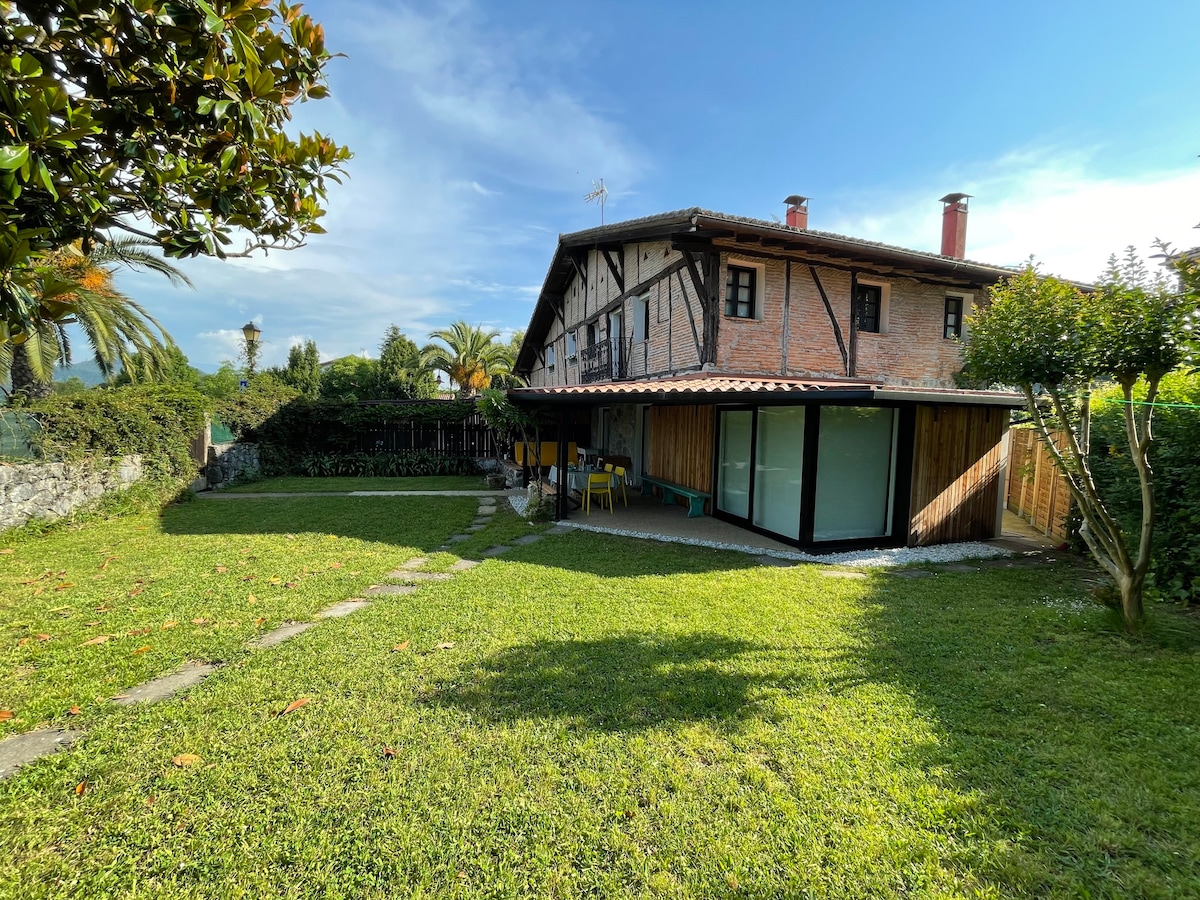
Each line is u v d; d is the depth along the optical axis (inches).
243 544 310.8
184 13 87.2
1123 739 115.3
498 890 80.0
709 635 174.2
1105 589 185.9
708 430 415.8
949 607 204.4
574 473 439.5
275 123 115.3
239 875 82.9
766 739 116.2
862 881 80.9
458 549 300.8
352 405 725.3
